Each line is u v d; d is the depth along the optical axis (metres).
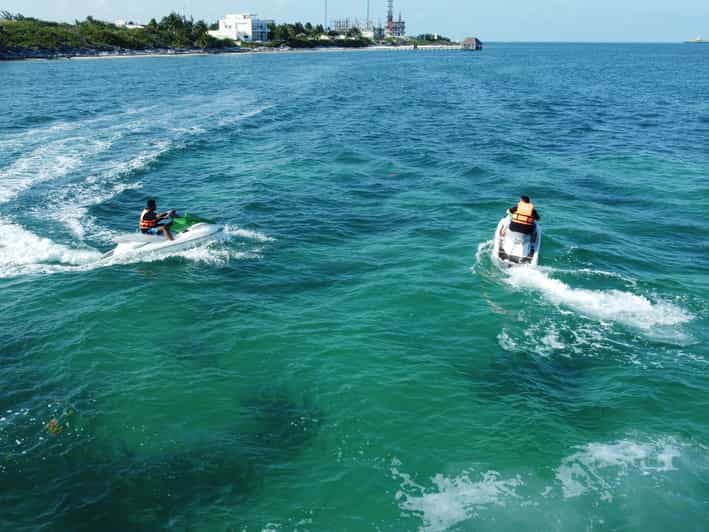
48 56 134.00
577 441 10.19
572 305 15.04
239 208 22.89
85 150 31.89
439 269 17.22
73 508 8.69
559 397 11.41
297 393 11.42
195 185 26.12
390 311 14.73
